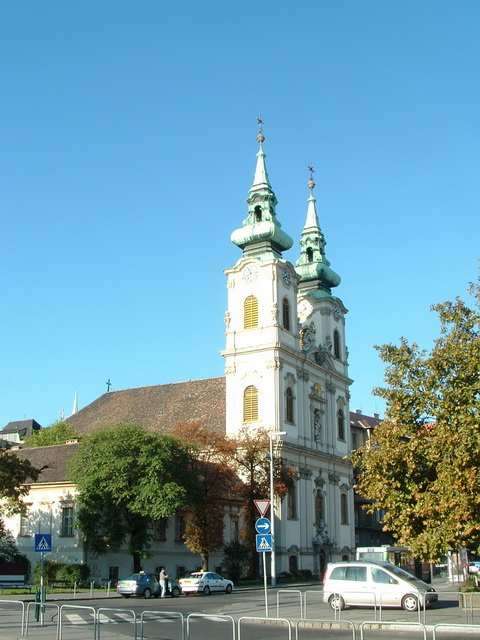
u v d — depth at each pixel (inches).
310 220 4003.4
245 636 1139.9
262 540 1385.3
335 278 3973.9
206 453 2797.7
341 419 3818.9
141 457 2459.4
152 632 1172.5
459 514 1194.0
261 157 3585.1
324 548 3393.2
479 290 1392.7
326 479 3555.6
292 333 3432.6
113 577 2655.0
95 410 4069.9
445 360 1327.5
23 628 1139.3
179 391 3868.1
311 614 1460.4
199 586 2122.3
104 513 2564.0
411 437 1341.0
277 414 3189.0
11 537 2829.7
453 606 1583.4
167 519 2623.0
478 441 1202.0
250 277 3395.7
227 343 3373.5
